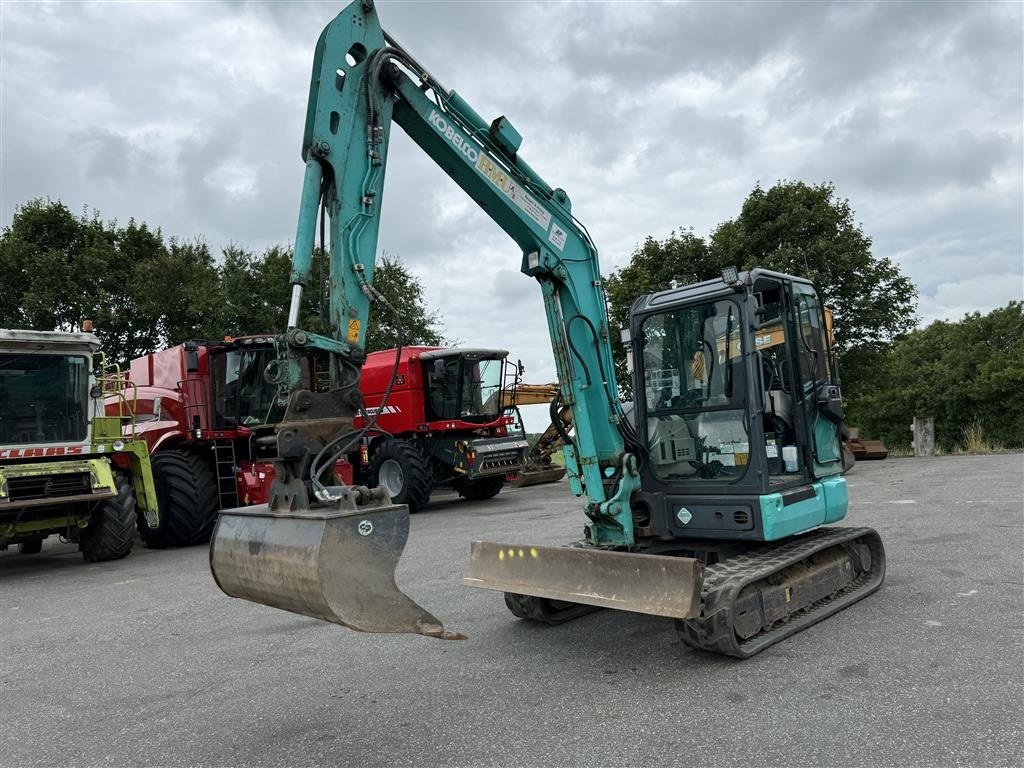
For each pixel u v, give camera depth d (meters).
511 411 15.10
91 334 9.60
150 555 10.19
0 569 9.70
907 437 48.84
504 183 5.20
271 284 25.03
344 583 3.19
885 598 5.50
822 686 3.85
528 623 5.40
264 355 11.55
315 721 3.79
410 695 4.08
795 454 5.29
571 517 11.12
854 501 10.87
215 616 6.19
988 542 7.20
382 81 4.71
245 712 3.97
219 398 11.46
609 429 5.44
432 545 9.10
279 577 3.34
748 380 4.90
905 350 59.28
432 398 13.91
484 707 3.85
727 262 19.81
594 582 4.45
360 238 4.39
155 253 25.09
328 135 4.32
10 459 8.91
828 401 5.51
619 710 3.71
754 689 3.87
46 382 9.33
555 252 5.43
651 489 5.45
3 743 3.74
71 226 24.80
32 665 5.10
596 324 5.59
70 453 9.32
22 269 23.67
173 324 24.62
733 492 4.97
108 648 5.41
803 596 4.99
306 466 3.58
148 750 3.55
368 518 3.33
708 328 5.23
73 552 11.41
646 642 4.84
